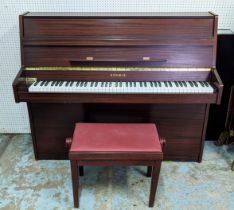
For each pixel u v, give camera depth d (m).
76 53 1.73
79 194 1.77
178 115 1.91
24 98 1.67
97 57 1.73
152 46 1.72
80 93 1.66
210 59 1.73
